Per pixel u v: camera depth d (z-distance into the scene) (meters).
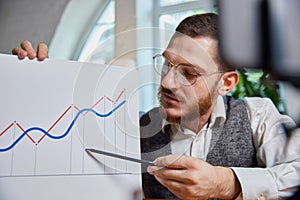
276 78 0.16
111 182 0.44
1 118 0.40
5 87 0.41
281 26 0.16
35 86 0.43
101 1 1.27
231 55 0.16
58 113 0.43
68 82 0.45
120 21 1.15
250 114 0.70
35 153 0.41
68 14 1.28
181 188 0.43
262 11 0.16
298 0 0.16
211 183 0.44
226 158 0.63
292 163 0.53
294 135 0.30
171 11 1.09
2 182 0.39
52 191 0.41
